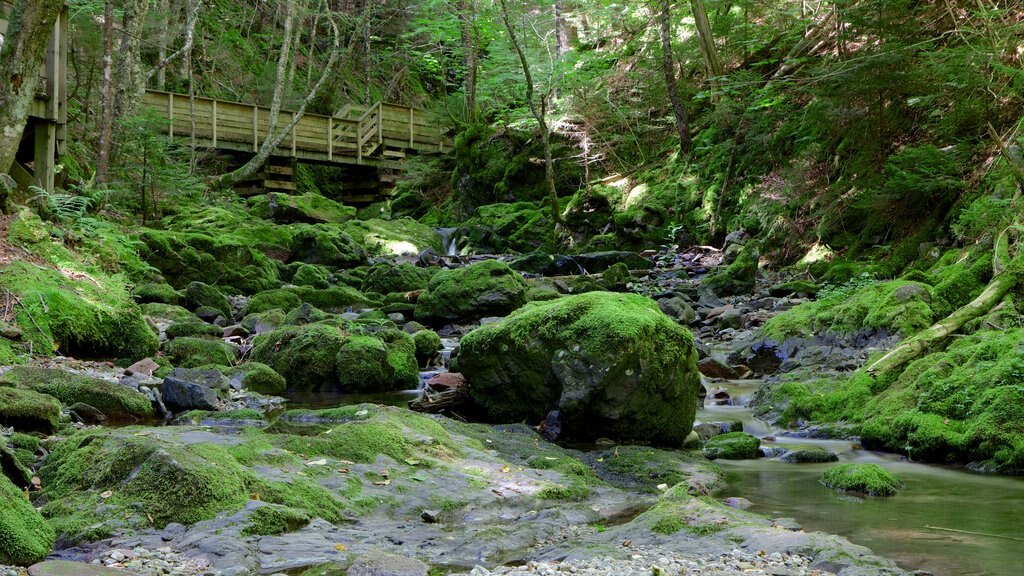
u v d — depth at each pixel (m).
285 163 23.81
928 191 11.09
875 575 2.90
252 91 28.23
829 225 13.12
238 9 32.53
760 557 3.16
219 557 3.08
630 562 3.09
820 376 7.17
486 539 3.42
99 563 2.99
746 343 8.88
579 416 5.70
